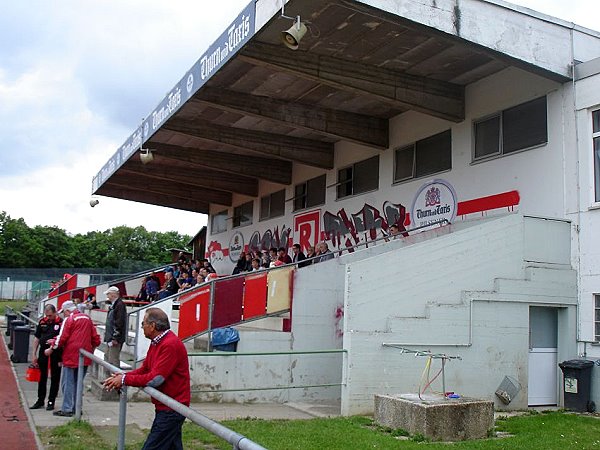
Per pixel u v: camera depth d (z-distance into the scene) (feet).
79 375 29.91
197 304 38.99
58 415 31.71
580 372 36.11
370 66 44.60
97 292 76.84
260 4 36.88
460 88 48.03
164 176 79.05
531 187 41.78
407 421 28.17
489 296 37.04
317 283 42.50
